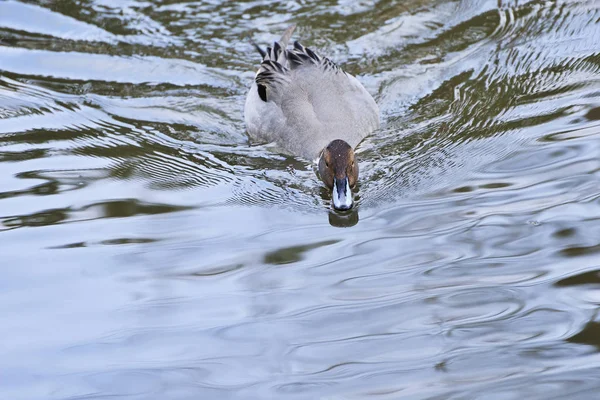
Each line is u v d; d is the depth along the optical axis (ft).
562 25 61.87
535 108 53.06
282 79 55.98
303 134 52.80
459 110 54.39
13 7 67.05
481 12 64.28
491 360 32.22
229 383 31.65
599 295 35.55
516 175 46.50
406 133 53.06
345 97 55.06
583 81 55.16
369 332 34.35
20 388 31.81
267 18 64.95
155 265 39.75
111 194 46.65
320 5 66.23
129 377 32.14
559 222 41.45
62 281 38.52
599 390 30.04
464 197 45.01
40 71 59.98
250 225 43.70
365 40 62.39
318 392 30.94
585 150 47.73
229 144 53.57
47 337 34.68
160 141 52.85
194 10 66.08
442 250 40.24
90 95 57.41
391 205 45.37
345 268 39.17
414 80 58.18
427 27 63.31
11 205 45.34
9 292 37.76
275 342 33.96
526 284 36.86
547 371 31.37
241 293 37.37
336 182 46.24
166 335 34.58
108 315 36.01
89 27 64.69
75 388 31.68
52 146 51.83
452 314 35.19
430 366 32.07
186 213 44.86
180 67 60.18
